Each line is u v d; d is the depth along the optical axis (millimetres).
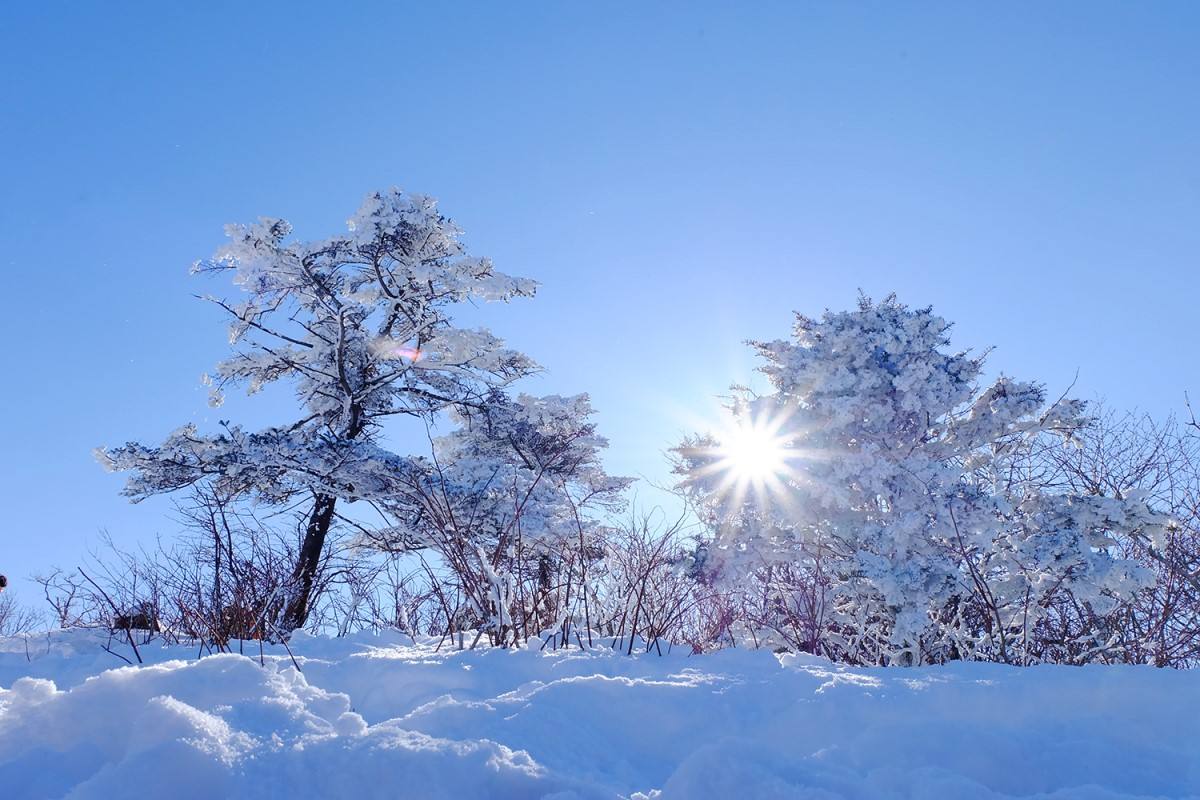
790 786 2744
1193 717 3574
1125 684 3801
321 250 15758
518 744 3314
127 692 3590
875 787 2881
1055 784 3096
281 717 3342
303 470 14703
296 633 6945
